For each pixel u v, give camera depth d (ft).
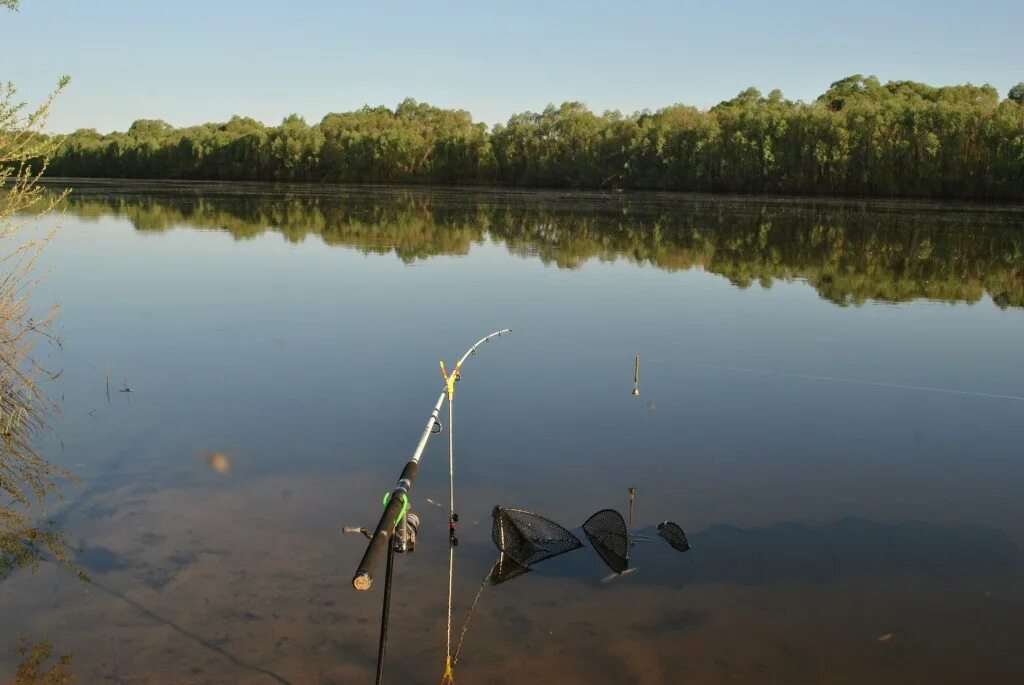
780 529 19.52
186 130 298.76
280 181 250.98
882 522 19.98
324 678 13.82
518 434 25.29
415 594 16.40
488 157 232.32
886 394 30.22
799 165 184.03
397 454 23.30
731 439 25.34
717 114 212.84
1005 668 14.75
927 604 16.65
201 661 14.10
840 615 16.20
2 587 16.06
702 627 15.72
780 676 14.35
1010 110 167.73
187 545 17.87
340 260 64.03
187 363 32.22
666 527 19.12
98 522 18.80
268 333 37.70
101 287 49.32
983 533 19.40
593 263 65.10
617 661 14.58
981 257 70.79
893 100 184.24
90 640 14.53
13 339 30.22
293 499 20.24
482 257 67.77
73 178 259.80
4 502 19.56
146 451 23.06
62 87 27.96
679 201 154.61
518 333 38.96
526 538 18.13
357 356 33.88
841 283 56.75
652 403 28.60
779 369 33.40
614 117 230.07
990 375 32.91
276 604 15.83
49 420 25.32
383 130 246.88
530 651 14.79
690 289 53.21
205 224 94.02
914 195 173.17
